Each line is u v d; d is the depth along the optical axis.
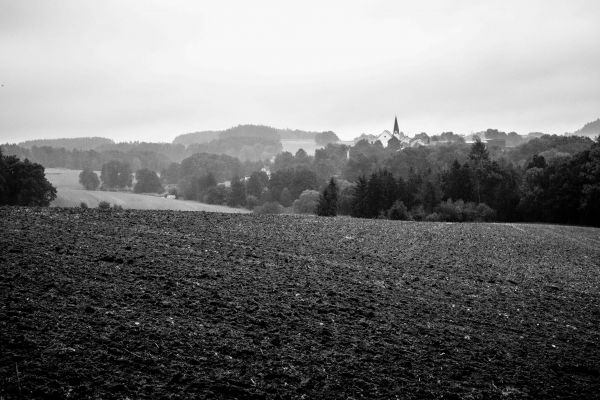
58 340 8.84
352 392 8.80
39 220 20.02
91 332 9.37
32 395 7.18
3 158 60.19
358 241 25.19
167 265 14.98
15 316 9.51
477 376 10.30
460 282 18.61
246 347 9.87
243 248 19.53
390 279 17.61
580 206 59.12
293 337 10.77
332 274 17.12
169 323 10.41
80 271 12.99
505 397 9.55
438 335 12.36
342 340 11.07
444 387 9.57
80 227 19.41
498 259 24.69
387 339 11.52
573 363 11.59
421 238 28.45
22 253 14.05
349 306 13.58
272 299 13.14
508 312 15.27
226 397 8.00
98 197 108.94
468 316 14.35
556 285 20.02
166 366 8.65
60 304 10.48
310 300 13.55
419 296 15.82
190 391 7.98
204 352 9.39
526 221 65.31
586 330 14.25
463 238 29.98
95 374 8.01
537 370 11.01
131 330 9.73
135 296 11.71
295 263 18.11
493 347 12.03
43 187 62.00
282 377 8.95
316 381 8.99
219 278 14.41
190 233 21.38
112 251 15.70
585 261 26.70
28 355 8.19
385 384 9.30
